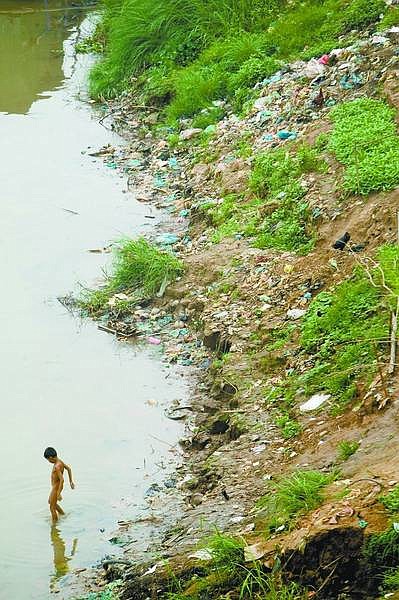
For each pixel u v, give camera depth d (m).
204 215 43.88
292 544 22.39
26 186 49.75
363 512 22.27
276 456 28.22
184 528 26.41
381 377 27.91
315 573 21.92
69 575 25.95
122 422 32.22
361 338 30.55
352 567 21.61
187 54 60.16
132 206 47.22
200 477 28.83
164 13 61.69
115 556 26.34
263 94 51.09
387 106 42.69
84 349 36.44
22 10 82.00
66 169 51.81
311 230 38.31
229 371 32.84
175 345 36.41
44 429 31.92
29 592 25.45
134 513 28.09
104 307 38.97
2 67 68.69
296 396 30.36
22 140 55.91
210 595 22.77
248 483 27.42
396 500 22.22
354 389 28.66
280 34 55.94
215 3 61.12
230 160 47.00
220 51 57.47
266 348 33.50
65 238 44.34
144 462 30.30
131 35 62.31
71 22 78.88
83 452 30.80
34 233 44.81
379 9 52.69
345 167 39.75
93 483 29.39
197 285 38.66
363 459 25.36
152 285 39.38
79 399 33.47
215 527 25.08
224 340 34.78
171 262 39.72
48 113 60.03
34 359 35.78
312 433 28.16
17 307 39.16
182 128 54.12
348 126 41.69
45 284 40.75
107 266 41.94
